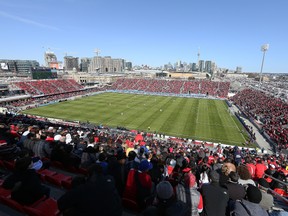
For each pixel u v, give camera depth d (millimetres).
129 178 6215
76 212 3986
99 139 20703
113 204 4141
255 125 52344
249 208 4738
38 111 61375
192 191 5445
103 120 52875
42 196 5828
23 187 5461
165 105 74500
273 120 52312
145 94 103625
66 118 54094
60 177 7863
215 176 5570
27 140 10914
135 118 55281
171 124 50688
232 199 5578
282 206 7512
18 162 5609
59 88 100688
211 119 56531
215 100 89250
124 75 182375
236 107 74625
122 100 83750
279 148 36188
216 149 31359
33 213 5480
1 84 78750
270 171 12180
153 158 11297
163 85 117688
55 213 5477
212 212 5023
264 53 94875
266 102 70688
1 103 70625
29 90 86000
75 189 4148
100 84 143000
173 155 16750
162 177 9148
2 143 11953
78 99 84500
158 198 4477
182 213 4480
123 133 39281
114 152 12945
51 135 16781
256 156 26109
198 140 40938
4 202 6012
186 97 96375
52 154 9875
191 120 54781
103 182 4352
